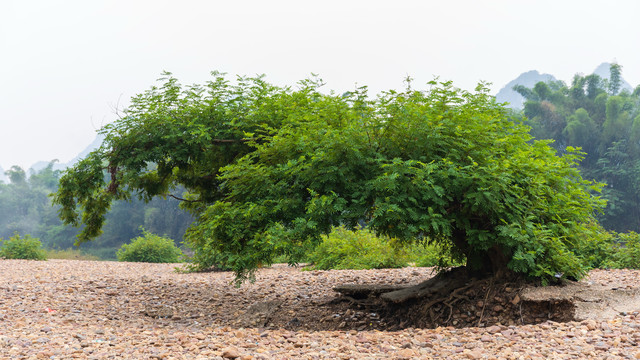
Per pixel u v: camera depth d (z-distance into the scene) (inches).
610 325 215.6
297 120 301.3
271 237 247.3
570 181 297.7
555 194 288.2
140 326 284.7
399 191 255.6
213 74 361.4
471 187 260.1
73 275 481.7
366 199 263.1
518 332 220.8
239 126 343.9
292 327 306.7
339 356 191.9
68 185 353.1
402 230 254.8
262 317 323.0
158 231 2197.3
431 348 205.5
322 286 411.5
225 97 362.3
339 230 601.9
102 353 193.0
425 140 264.7
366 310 327.6
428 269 469.4
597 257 436.1
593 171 1705.2
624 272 373.4
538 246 268.4
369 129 281.6
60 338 217.8
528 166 281.0
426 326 289.6
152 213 2214.6
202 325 303.6
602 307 242.5
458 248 314.0
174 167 387.9
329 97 308.0
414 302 306.7
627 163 1658.5
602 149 1768.0
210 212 282.7
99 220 390.3
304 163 273.1
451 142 272.2
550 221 292.4
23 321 267.7
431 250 535.2
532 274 272.2
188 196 414.3
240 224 272.1
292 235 253.3
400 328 296.4
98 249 2233.0
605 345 185.6
